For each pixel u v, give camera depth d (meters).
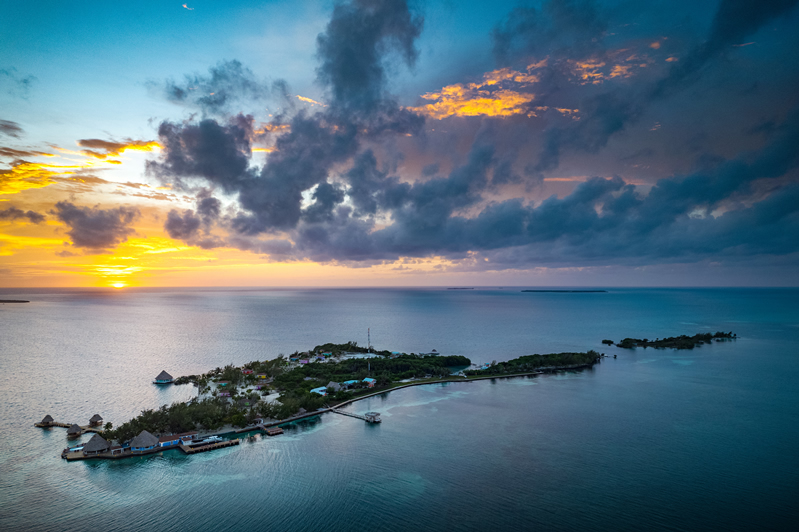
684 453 147.12
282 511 112.00
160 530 103.81
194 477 129.50
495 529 104.56
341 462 140.00
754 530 104.69
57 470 133.12
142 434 148.12
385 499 117.75
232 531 103.62
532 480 128.25
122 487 123.50
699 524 106.75
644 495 119.75
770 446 152.25
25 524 106.06
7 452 144.75
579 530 104.19
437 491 121.94
